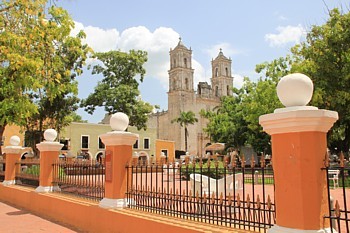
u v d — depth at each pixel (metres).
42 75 11.59
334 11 20.36
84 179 8.20
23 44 10.09
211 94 77.56
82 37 14.19
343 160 3.50
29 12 10.20
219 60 82.81
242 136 37.03
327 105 20.03
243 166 4.56
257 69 28.44
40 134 25.25
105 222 6.58
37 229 7.67
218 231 4.41
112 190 6.70
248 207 4.44
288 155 3.70
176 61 74.44
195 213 5.21
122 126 6.98
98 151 43.91
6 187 12.50
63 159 9.80
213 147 37.03
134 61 34.94
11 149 12.82
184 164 5.73
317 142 3.60
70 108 26.05
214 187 7.94
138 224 5.64
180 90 71.31
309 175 3.55
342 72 19.28
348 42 19.31
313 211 3.49
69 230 7.47
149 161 6.21
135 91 34.00
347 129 23.50
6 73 11.48
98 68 34.59
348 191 12.27
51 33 10.79
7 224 8.27
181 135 68.19
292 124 3.62
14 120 13.70
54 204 8.87
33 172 11.23
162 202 5.80
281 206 3.73
